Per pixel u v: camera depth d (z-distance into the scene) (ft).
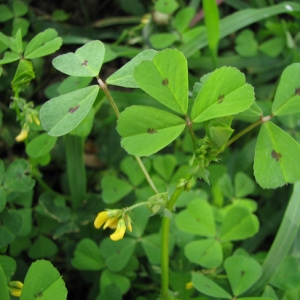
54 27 1.14
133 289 0.91
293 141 0.60
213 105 0.59
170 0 1.07
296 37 1.16
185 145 1.03
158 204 0.66
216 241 0.85
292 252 0.89
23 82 0.72
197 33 1.08
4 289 0.59
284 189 1.04
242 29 1.24
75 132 0.79
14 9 1.05
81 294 0.96
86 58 0.64
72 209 0.92
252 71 1.14
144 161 0.95
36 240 0.90
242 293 0.78
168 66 0.58
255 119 1.00
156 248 0.86
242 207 0.84
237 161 1.04
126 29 1.19
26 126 0.76
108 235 0.93
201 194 0.95
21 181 0.75
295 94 0.62
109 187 0.92
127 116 0.58
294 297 0.81
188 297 0.82
